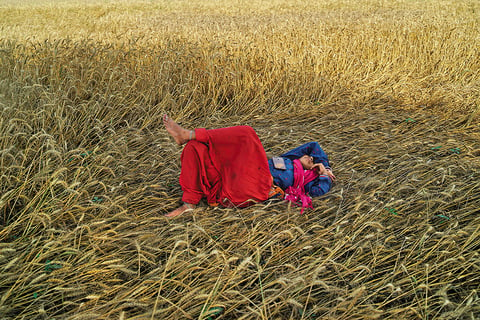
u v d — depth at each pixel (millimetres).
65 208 3162
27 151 3475
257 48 7254
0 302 2215
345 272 2619
